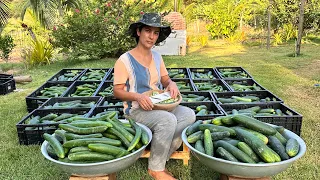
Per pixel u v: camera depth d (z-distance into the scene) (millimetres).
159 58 3387
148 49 3178
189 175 3217
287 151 2340
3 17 10945
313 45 15656
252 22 20875
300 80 7602
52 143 2523
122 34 11594
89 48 11445
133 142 2508
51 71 10383
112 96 5047
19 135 3971
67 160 2412
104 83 6102
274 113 4316
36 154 3760
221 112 4051
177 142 3119
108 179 2572
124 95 3000
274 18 17938
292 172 3248
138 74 3133
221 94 5188
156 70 3268
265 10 17672
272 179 3129
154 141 2861
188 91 5281
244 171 2244
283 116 3969
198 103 4551
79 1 15781
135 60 3137
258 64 10195
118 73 3107
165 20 12555
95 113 4406
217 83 6184
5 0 10875
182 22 13617
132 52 3195
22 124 3939
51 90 5812
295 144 2412
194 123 2924
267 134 2533
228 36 19062
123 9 12062
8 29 19141
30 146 3959
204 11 21234
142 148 2514
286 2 16812
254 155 2344
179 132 3076
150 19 2971
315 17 15805
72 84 5938
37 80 8844
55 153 2477
